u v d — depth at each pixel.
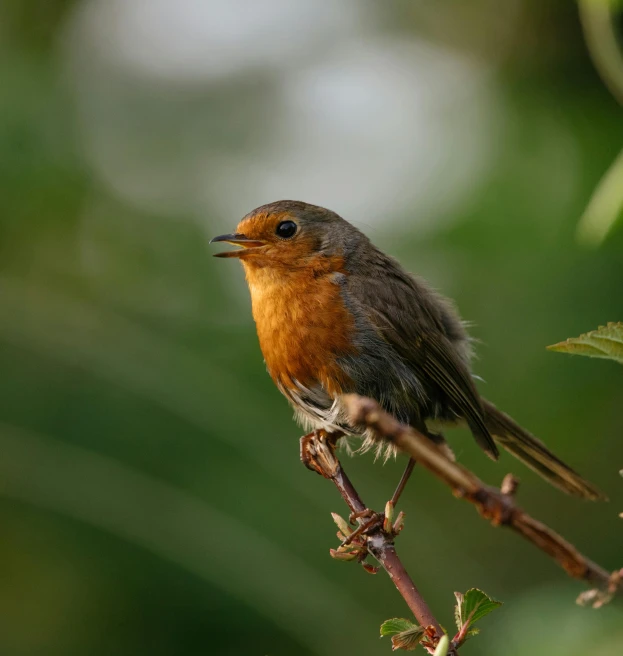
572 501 13.22
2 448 9.12
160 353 10.16
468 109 13.11
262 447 9.66
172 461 9.35
